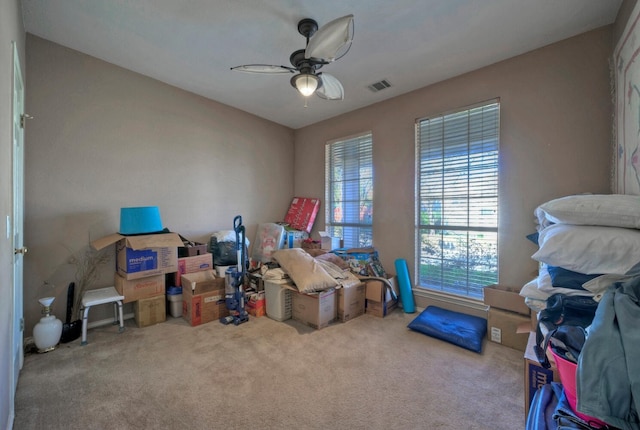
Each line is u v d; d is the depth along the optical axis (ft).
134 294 8.99
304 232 13.98
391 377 6.43
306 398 5.73
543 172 8.01
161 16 7.06
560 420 3.53
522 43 7.85
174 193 11.07
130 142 9.90
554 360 3.91
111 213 9.52
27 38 7.88
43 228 8.28
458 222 9.85
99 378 6.36
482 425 5.01
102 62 9.22
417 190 10.89
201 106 11.80
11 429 4.76
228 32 7.63
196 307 9.33
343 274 10.52
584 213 4.83
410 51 8.27
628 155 5.74
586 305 4.44
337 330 8.95
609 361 2.94
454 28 7.25
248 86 10.87
